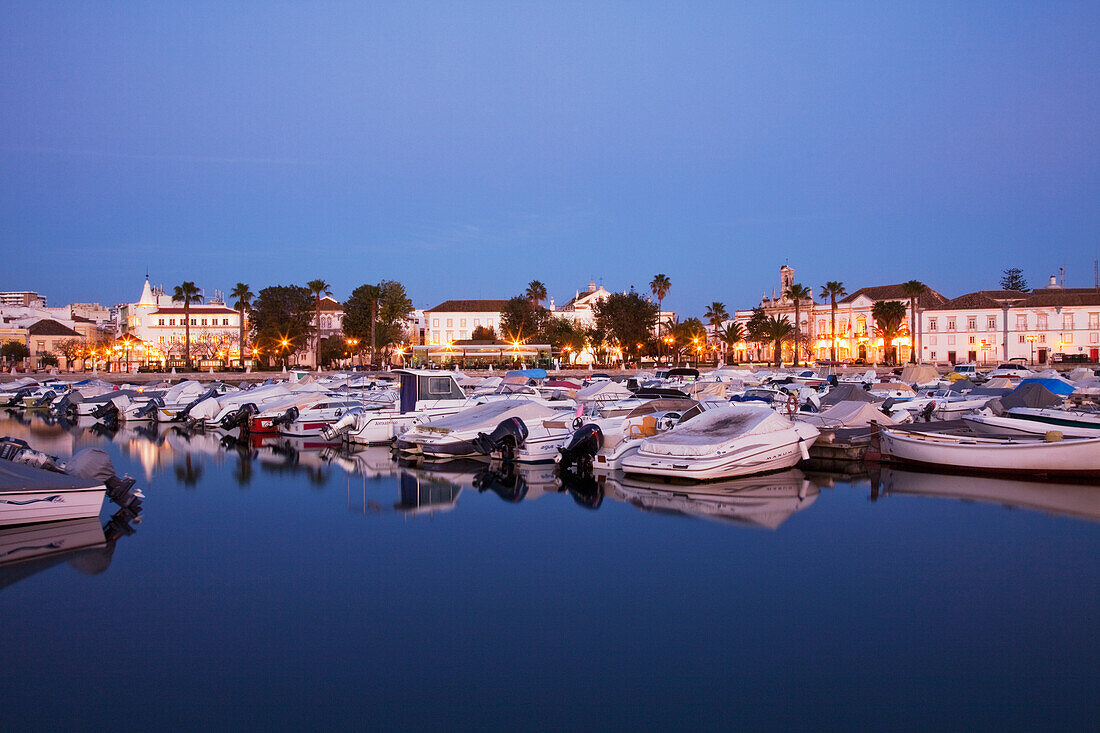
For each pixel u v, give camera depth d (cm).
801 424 2359
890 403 3709
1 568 1340
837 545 1444
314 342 12175
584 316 15550
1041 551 1395
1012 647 973
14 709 834
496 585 1229
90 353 12475
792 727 789
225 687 883
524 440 2530
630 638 1012
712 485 2094
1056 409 2653
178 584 1249
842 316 13525
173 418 4366
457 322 15075
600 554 1401
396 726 796
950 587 1197
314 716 816
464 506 1842
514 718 809
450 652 973
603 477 2252
